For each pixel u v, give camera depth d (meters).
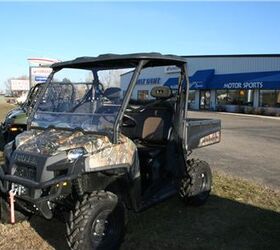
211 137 6.43
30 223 5.26
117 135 4.45
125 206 4.61
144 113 5.72
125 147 4.54
